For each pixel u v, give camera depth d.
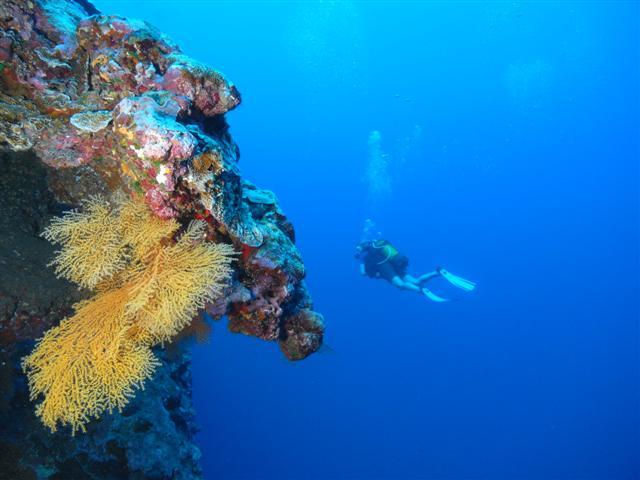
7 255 2.30
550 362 32.16
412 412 25.52
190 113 2.27
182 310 2.03
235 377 21.20
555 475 22.67
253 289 2.64
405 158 54.47
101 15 2.41
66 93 2.42
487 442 24.56
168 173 1.99
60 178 2.51
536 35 45.00
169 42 2.45
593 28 42.72
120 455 3.51
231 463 17.16
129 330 2.15
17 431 3.02
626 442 25.23
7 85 2.38
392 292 38.41
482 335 34.91
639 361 32.12
